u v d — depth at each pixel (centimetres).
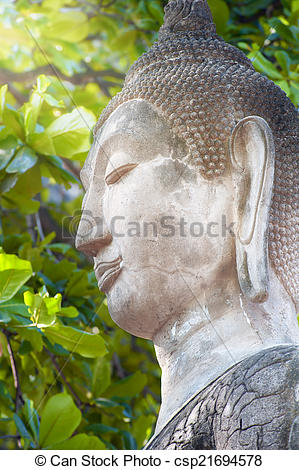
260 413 185
